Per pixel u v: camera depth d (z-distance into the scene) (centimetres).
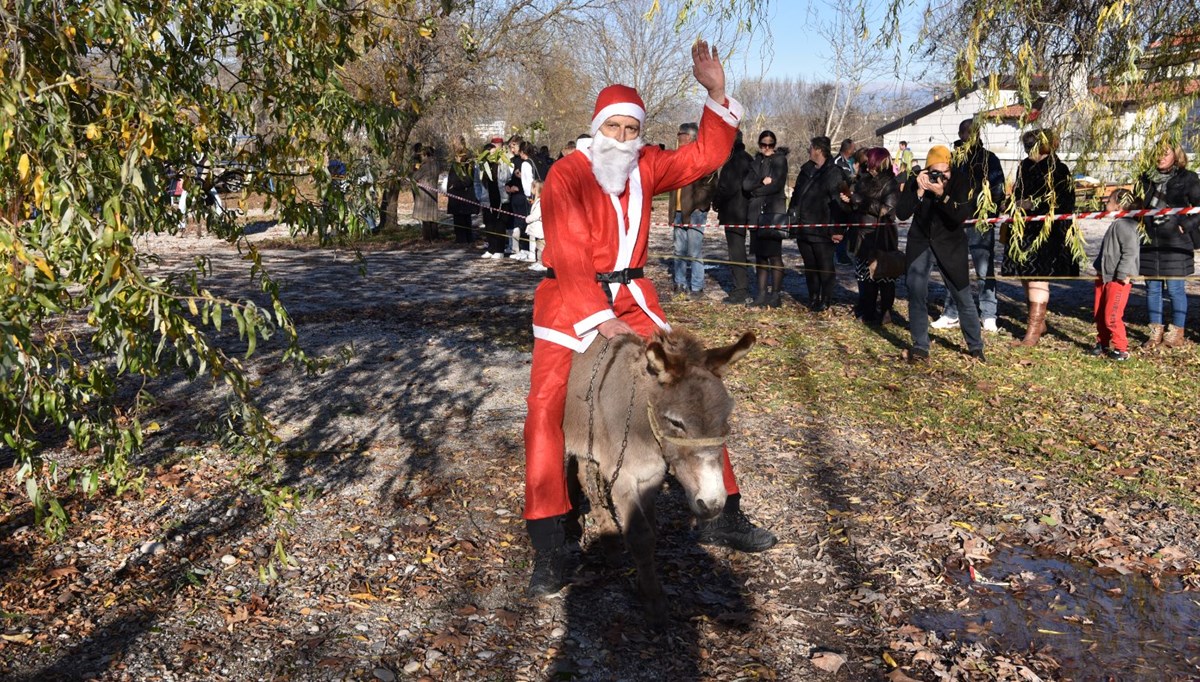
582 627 379
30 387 279
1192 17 509
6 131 251
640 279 407
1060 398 706
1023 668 347
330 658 349
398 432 623
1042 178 816
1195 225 838
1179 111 538
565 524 449
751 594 411
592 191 389
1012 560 446
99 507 479
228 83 390
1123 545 456
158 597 392
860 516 491
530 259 1531
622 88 386
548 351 390
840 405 689
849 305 1112
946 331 952
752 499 514
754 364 808
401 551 442
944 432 628
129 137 277
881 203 945
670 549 453
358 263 420
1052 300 1157
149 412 645
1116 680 346
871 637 376
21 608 378
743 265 1095
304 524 470
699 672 350
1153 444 600
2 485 502
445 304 1129
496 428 631
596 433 369
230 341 891
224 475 529
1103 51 522
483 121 1867
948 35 546
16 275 255
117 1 282
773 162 1066
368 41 395
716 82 412
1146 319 1018
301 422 643
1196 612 396
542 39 1697
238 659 348
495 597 403
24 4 269
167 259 1511
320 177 371
